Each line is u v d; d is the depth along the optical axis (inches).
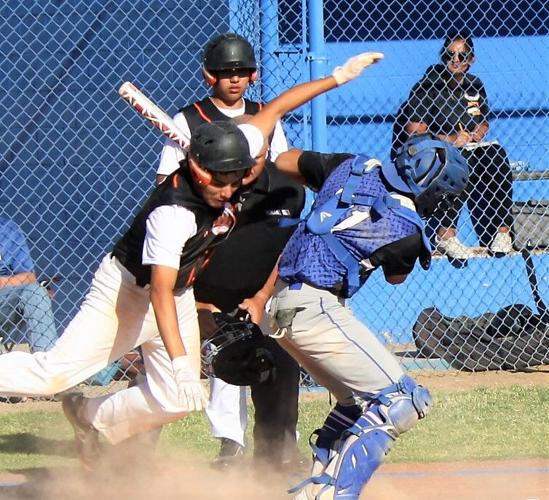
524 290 1165.7
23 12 1195.3
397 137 1130.7
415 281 1160.8
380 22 1186.0
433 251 1155.3
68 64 1196.5
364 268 534.6
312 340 534.6
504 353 1053.8
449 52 1109.1
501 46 1203.9
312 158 579.2
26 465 733.3
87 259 1191.6
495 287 1163.9
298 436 765.3
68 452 773.3
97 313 582.9
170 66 1185.4
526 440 776.3
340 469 523.8
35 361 585.9
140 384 609.0
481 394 937.5
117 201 1198.9
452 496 632.4
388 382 528.4
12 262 949.8
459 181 532.4
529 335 1061.8
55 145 1205.1
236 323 620.4
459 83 1111.0
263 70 1061.8
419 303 1161.4
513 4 1202.6
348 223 530.0
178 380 510.3
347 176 549.0
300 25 1125.7
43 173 1205.1
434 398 920.3
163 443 791.1
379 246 526.0
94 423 612.1
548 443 767.1
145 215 558.6
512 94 1205.1
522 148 1203.9
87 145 1203.9
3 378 585.3
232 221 557.0
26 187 1202.0
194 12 1179.9
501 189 1127.6
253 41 1071.0
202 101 664.4
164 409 596.1
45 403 954.7
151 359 596.1
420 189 530.9
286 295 541.3
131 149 1196.5
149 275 565.9
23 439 814.5
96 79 1195.3
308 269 534.0
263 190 624.4
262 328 614.9
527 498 625.6
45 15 1194.6
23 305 948.6
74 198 1205.1
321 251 533.6
